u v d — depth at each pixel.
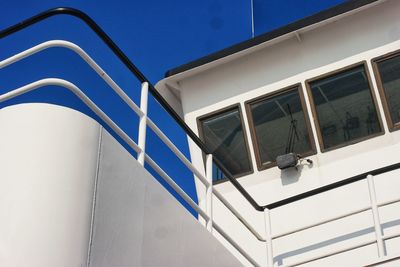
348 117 9.60
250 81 10.28
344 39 9.95
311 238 8.75
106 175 4.94
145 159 5.54
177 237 5.67
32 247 4.24
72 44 4.98
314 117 9.76
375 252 8.26
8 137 4.66
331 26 10.04
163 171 5.72
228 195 9.74
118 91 5.34
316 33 10.09
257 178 9.72
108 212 4.84
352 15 9.91
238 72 10.40
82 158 4.76
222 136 10.21
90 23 5.29
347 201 8.88
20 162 4.54
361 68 9.75
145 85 5.87
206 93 10.49
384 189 8.77
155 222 5.40
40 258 4.22
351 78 9.77
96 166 4.86
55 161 4.60
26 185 4.44
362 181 8.93
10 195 4.40
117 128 5.19
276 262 8.79
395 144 9.23
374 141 9.34
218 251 6.31
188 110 10.52
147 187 5.42
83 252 4.46
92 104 4.94
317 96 9.85
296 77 10.03
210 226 6.33
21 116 4.74
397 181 8.77
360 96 9.66
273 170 9.67
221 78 10.47
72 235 4.43
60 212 4.44
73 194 4.57
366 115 9.53
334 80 9.84
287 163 9.36
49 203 4.43
